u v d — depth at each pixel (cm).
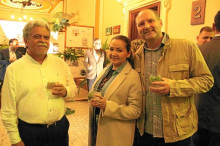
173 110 136
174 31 341
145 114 149
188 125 139
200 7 288
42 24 132
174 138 136
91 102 138
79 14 805
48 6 1135
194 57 135
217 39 162
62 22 388
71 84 160
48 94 136
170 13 349
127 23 475
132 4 454
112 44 150
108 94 145
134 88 141
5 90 130
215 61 158
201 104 167
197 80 131
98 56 441
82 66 484
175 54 138
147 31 137
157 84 127
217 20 163
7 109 129
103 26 604
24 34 133
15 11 1265
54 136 140
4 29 431
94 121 164
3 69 398
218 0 262
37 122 133
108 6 573
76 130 331
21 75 130
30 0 823
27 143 131
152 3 392
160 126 142
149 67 148
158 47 144
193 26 303
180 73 137
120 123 144
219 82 156
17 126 134
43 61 140
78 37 489
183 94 129
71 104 482
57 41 461
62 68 153
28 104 131
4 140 287
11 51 414
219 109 158
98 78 167
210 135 165
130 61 160
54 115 138
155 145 149
